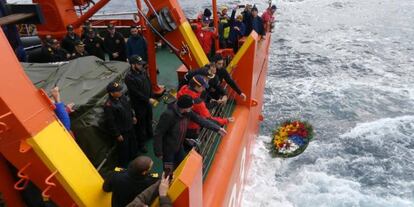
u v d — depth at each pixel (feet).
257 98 33.14
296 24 104.88
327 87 61.31
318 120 50.83
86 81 18.03
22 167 9.75
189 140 16.52
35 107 9.53
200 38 29.76
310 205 34.01
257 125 37.09
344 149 43.47
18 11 18.83
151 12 23.15
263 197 34.68
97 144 16.61
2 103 8.63
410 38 86.58
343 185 36.83
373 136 46.24
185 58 24.31
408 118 50.44
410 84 61.82
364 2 124.47
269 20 44.39
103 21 47.67
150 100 20.84
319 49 82.17
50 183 9.32
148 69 26.09
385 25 98.43
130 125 17.72
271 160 39.70
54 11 33.65
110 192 11.58
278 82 64.75
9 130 9.00
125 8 135.44
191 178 10.60
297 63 74.23
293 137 37.55
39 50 34.04
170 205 10.07
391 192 35.99
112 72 19.34
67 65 19.29
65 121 11.93
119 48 30.68
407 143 44.55
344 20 106.01
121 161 18.38
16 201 11.82
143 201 10.27
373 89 60.13
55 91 11.82
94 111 16.58
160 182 10.73
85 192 10.59
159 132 13.74
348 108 53.93
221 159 19.54
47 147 9.63
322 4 125.90
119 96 16.55
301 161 40.45
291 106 55.16
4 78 8.72
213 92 21.18
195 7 128.57
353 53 78.48
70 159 10.43
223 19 36.06
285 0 135.33
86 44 30.25
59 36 34.53
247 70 24.50
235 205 24.43
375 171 39.27
